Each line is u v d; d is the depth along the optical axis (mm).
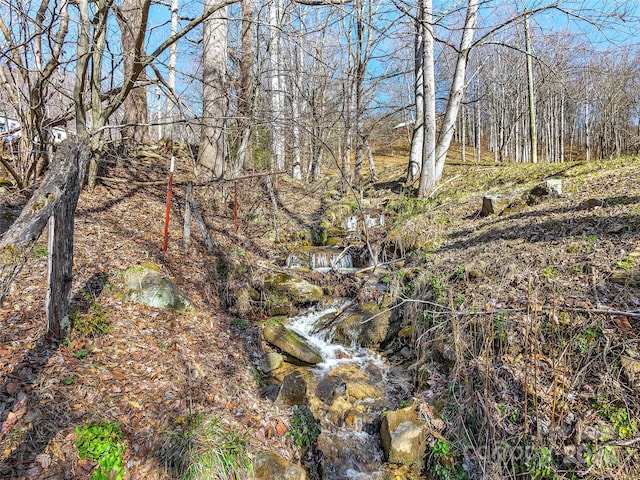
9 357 3344
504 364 3783
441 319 4848
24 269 4648
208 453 3143
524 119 30328
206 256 7141
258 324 6059
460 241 7105
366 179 18016
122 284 5082
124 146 10359
